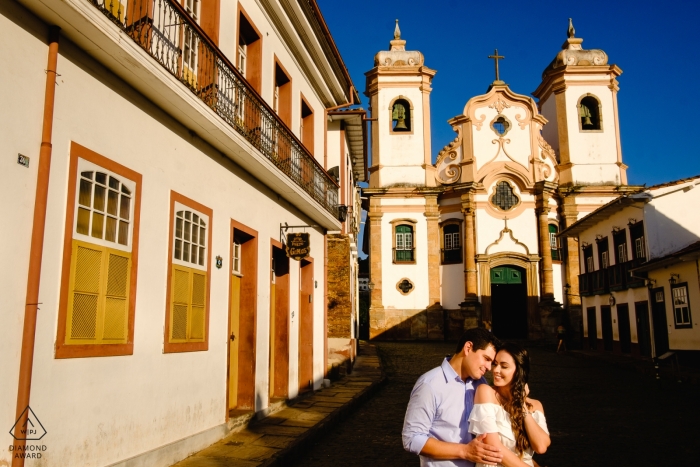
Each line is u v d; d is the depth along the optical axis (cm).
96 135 568
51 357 497
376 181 3531
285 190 1076
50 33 510
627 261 2434
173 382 695
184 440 709
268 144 990
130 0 653
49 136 500
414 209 3488
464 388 356
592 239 2861
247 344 950
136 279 625
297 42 1214
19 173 473
